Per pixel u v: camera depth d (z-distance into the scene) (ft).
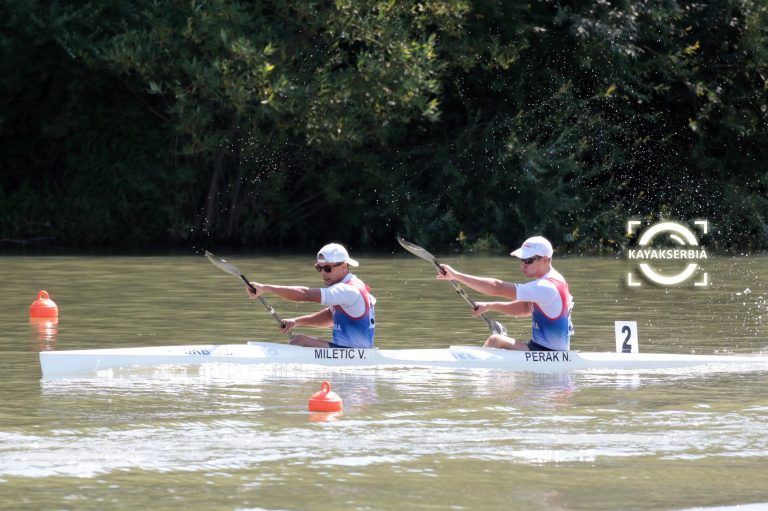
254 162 267.18
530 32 265.54
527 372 93.09
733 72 282.36
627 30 263.49
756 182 285.84
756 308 140.77
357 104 243.19
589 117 267.80
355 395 81.97
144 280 172.76
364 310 95.61
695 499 56.54
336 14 237.86
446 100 275.18
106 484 58.29
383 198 268.82
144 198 274.98
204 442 66.85
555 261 224.53
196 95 252.01
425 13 247.09
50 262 209.87
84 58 248.52
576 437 68.69
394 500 56.03
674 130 284.20
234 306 138.62
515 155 263.70
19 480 58.85
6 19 254.88
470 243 263.29
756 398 81.46
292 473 60.44
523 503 55.67
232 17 236.02
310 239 285.02
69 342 107.45
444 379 89.30
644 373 92.84
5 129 277.23
